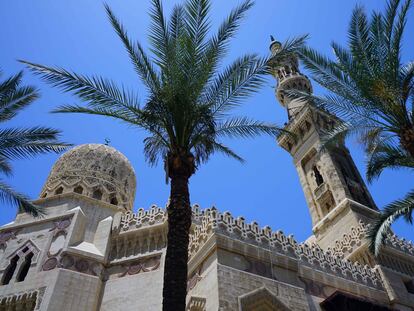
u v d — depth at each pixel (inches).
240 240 958.4
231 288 833.5
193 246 1033.5
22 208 879.1
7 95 887.7
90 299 1081.4
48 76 747.4
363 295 1094.4
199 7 776.9
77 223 1262.3
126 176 1657.2
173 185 667.4
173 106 714.8
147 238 1246.9
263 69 779.4
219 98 785.6
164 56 761.6
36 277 1106.7
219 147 868.6
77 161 1593.3
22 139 878.4
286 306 871.7
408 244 1412.4
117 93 765.3
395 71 829.8
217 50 766.5
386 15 868.6
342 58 900.0
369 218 1551.4
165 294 552.1
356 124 879.1
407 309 1128.2
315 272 1049.5
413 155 786.8
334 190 1700.3
